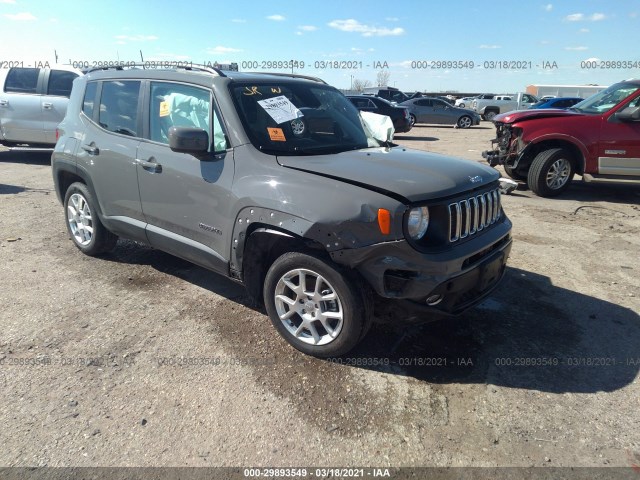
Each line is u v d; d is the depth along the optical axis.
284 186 3.04
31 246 5.18
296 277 3.18
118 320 3.63
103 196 4.39
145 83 4.04
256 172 3.21
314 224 2.86
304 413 2.68
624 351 3.35
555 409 2.75
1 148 12.45
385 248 2.76
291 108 3.70
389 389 2.90
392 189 2.81
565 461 2.38
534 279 4.54
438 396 2.84
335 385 2.93
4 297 3.96
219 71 3.71
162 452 2.38
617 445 2.49
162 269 4.62
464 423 2.63
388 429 2.57
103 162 4.26
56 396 2.76
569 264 4.94
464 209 3.05
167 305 3.89
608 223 6.47
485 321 3.72
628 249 5.42
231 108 3.42
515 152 8.17
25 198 7.25
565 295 4.21
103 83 4.46
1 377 2.92
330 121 3.93
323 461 2.36
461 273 2.90
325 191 2.91
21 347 3.24
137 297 4.02
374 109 19.36
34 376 2.94
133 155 3.99
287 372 3.04
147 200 3.96
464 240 3.06
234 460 2.35
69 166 4.66
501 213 3.67
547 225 6.33
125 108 4.18
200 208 3.54
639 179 7.75
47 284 4.23
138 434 2.49
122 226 4.29
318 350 3.14
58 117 9.69
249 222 3.16
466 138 19.44
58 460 2.31
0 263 4.68
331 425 2.59
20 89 9.80
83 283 4.27
